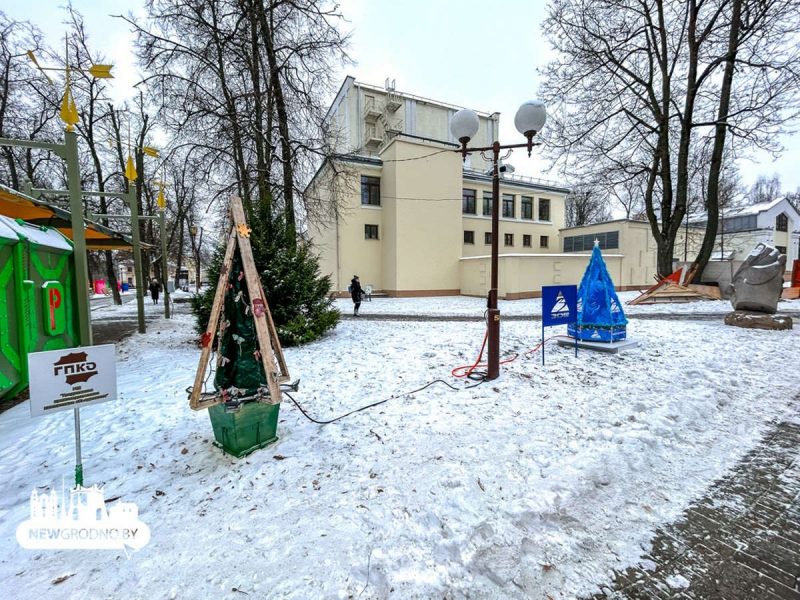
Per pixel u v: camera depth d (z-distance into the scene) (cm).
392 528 234
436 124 3438
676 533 239
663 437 363
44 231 620
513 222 3028
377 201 2505
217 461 315
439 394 471
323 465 307
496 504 259
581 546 226
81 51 1672
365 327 1037
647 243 2733
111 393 268
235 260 327
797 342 735
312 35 1255
